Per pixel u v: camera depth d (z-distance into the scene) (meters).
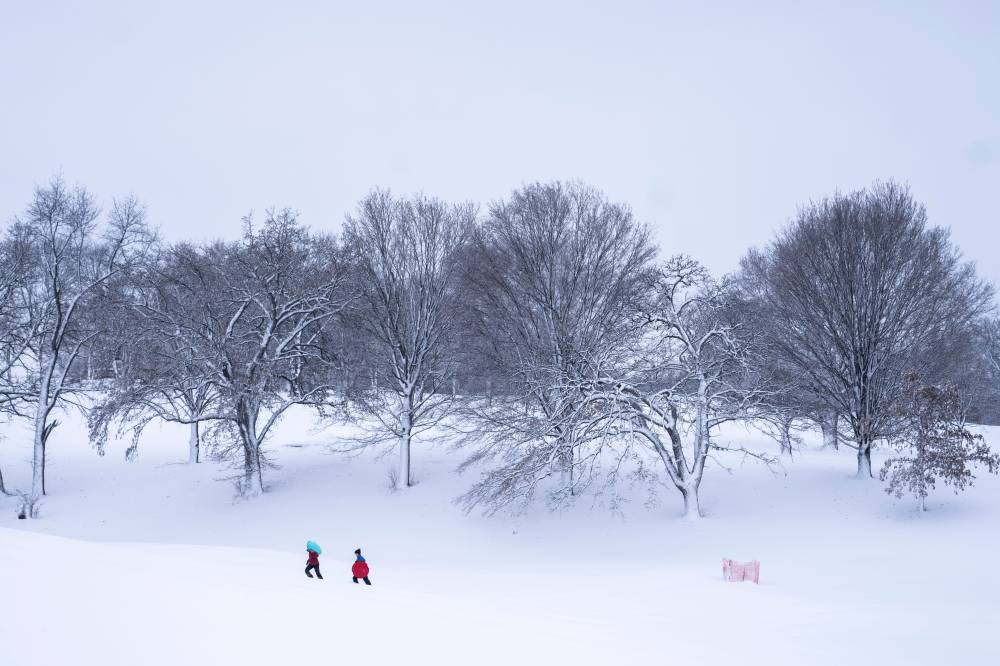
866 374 37.88
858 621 16.09
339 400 42.44
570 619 15.82
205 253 50.34
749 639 14.16
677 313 35.81
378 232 40.06
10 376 46.00
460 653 11.12
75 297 43.94
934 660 12.59
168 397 40.00
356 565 20.97
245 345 40.31
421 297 40.50
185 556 24.00
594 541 32.12
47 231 41.97
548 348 36.12
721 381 36.44
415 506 37.47
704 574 23.88
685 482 33.44
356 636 11.56
